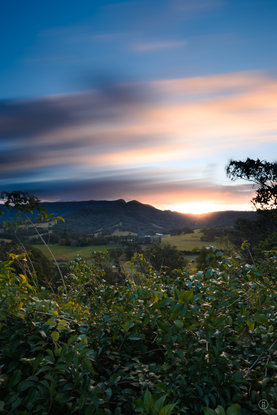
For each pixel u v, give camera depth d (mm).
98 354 1884
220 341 1805
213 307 1974
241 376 1762
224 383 1719
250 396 1760
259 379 1762
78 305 3307
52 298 3111
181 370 1804
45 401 1413
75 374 1523
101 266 4234
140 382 1692
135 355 2191
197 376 1681
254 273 2275
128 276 3777
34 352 1829
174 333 1788
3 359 1759
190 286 2209
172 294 2400
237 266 2326
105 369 1888
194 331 1854
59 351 1476
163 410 1062
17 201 2730
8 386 1421
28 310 1933
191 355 1862
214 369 1733
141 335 1902
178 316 1829
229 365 1896
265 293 2436
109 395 1511
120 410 1490
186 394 1609
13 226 2785
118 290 3145
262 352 1897
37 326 1869
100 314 2982
